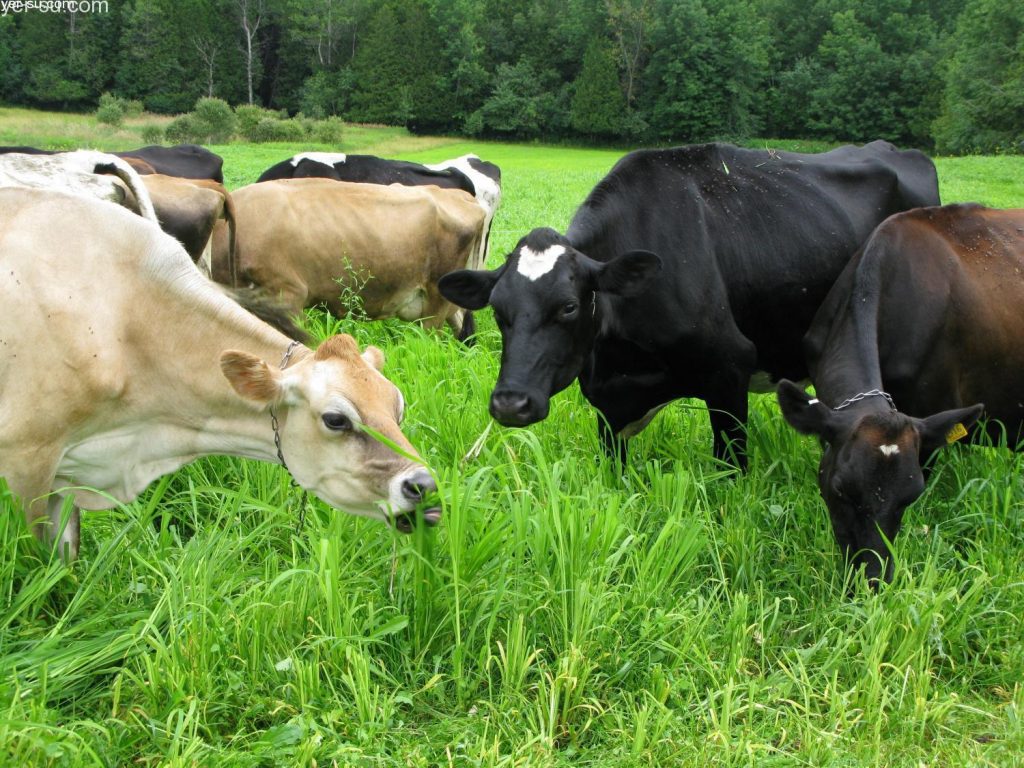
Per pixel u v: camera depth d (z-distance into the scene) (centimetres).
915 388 515
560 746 351
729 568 461
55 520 418
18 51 8231
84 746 299
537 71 8412
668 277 552
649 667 377
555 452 564
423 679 374
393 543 405
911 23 7444
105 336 394
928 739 362
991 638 415
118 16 8525
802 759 336
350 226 874
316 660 353
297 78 9238
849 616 407
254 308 441
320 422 376
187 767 305
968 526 494
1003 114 5534
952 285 515
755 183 611
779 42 8206
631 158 581
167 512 448
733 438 582
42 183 626
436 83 8212
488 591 390
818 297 621
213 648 347
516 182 3052
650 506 491
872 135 7181
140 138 5412
